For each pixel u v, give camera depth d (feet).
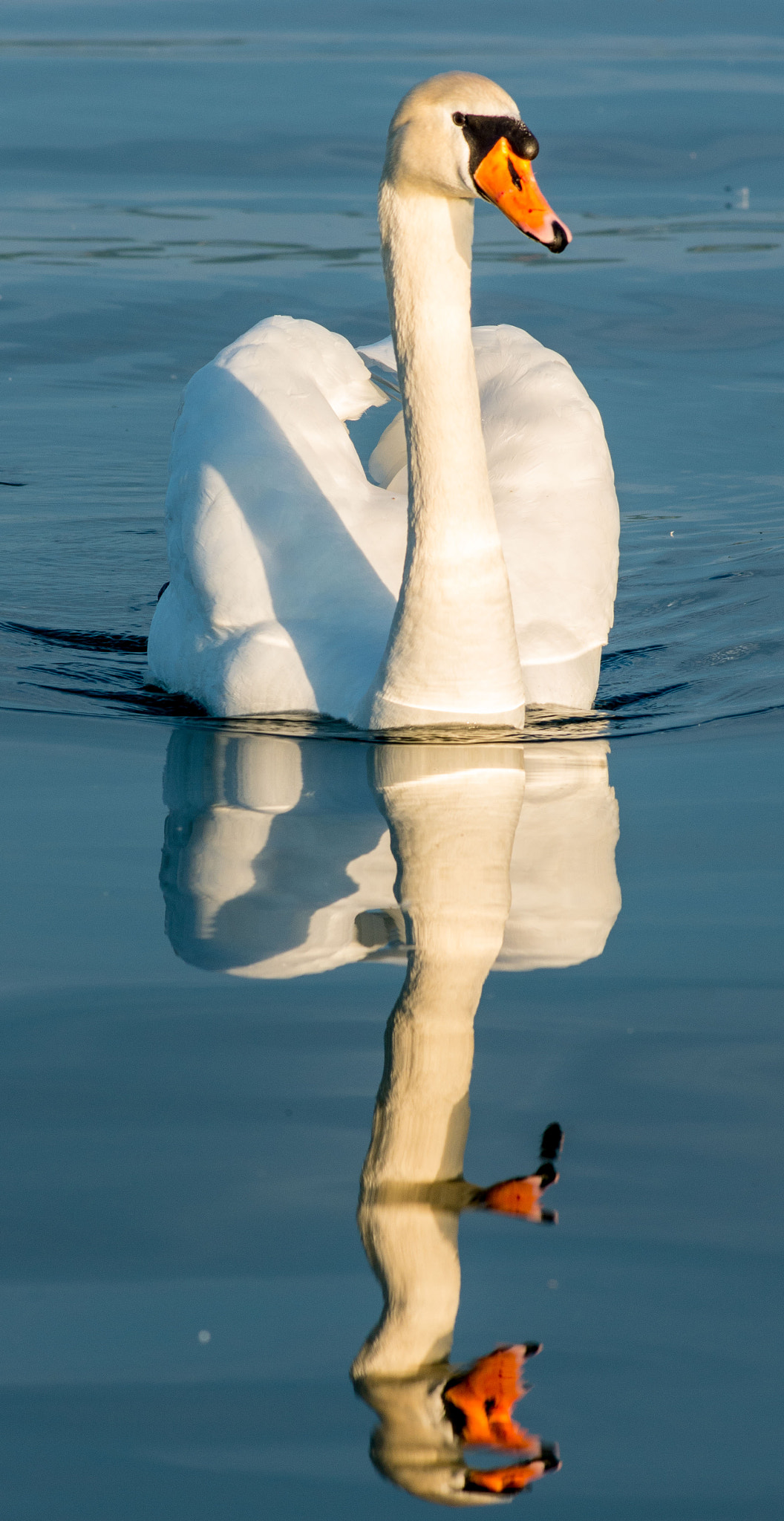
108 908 31.19
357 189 85.76
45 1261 22.08
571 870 32.76
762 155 91.15
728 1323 21.13
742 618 49.83
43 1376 20.33
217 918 30.94
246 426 45.65
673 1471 19.01
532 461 46.65
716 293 75.66
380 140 91.91
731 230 82.28
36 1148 24.35
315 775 37.91
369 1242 22.43
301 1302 21.43
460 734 40.16
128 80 102.47
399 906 31.27
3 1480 18.93
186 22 121.29
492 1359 20.53
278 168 88.28
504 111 35.14
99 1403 19.95
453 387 38.24
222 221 81.97
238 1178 23.73
